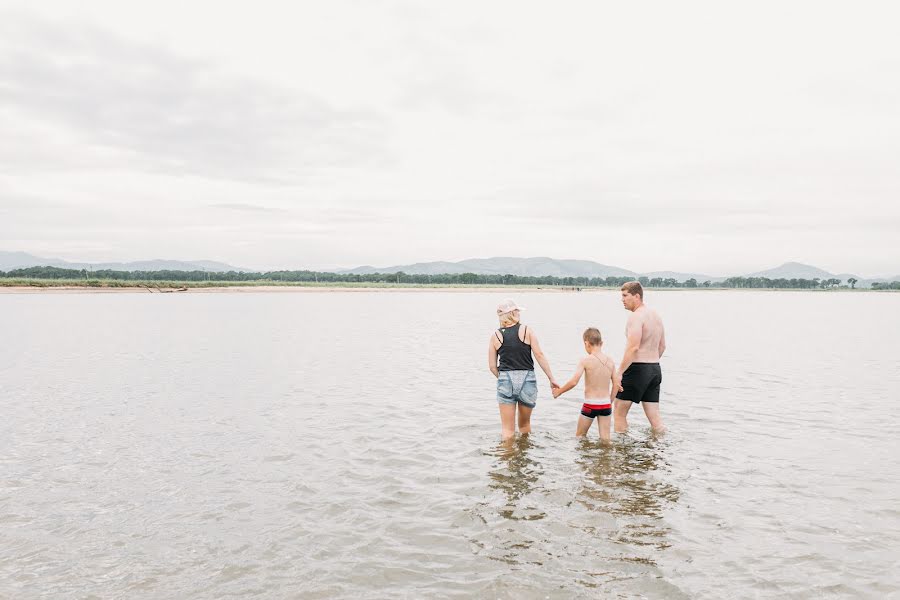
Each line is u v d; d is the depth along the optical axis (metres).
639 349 10.00
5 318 41.97
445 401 12.96
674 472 8.04
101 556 5.61
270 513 6.67
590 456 8.80
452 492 7.30
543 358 9.85
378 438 9.84
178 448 9.23
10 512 6.67
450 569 5.34
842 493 7.27
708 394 14.08
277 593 4.93
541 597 4.84
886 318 53.75
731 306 87.31
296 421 11.03
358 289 170.50
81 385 14.83
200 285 143.00
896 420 11.30
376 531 6.17
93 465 8.38
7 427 10.52
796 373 17.61
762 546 5.80
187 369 17.67
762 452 9.05
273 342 26.00
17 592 4.93
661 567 5.36
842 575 5.21
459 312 56.78
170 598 4.85
